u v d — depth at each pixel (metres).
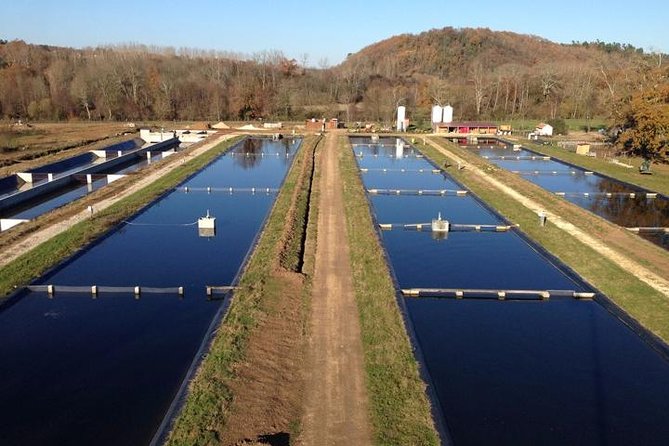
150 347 19.16
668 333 20.19
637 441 14.88
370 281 23.33
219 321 20.06
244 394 15.45
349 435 13.89
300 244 28.48
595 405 16.39
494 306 22.77
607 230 32.00
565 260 27.39
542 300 23.34
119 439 14.55
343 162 53.22
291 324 19.52
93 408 15.82
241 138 72.75
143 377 17.38
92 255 27.88
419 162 57.50
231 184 45.00
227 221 34.19
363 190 41.25
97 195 38.50
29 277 24.08
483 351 19.28
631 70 74.31
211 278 25.09
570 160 56.94
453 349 19.39
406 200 40.66
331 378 16.30
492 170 50.12
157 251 28.64
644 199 41.69
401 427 14.27
